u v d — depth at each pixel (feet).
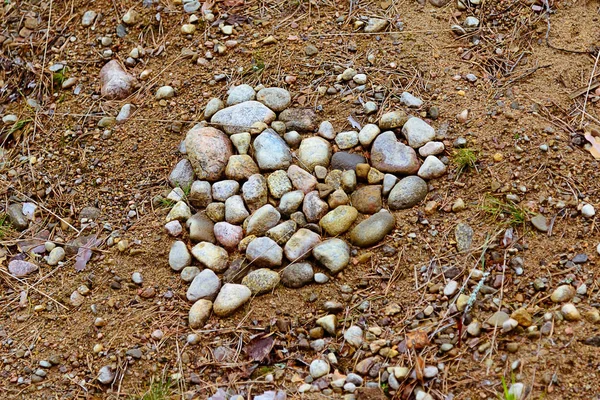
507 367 7.60
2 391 8.31
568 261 8.32
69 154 10.56
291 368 8.09
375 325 8.29
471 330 7.93
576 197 8.80
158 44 11.46
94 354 8.50
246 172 9.69
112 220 9.80
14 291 9.32
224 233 9.22
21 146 10.87
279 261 8.89
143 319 8.73
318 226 9.14
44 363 8.48
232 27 11.36
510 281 8.29
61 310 9.01
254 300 8.70
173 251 9.20
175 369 8.24
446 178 9.34
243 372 8.11
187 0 11.75
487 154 9.37
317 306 8.56
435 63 10.50
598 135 9.34
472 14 11.02
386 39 10.88
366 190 9.34
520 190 8.98
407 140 9.64
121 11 11.90
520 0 10.98
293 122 10.09
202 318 8.57
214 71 10.94
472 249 8.63
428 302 8.33
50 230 9.91
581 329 7.72
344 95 10.30
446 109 9.92
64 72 11.43
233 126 10.11
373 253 8.89
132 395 8.09
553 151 9.25
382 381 7.80
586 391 7.30
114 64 11.31
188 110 10.61
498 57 10.48
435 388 7.64
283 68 10.75
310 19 11.32
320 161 9.62
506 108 9.77
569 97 9.86
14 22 12.26
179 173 9.95
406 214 9.14
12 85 11.62
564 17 10.75
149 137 10.46
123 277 9.18
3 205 10.26
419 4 11.26
